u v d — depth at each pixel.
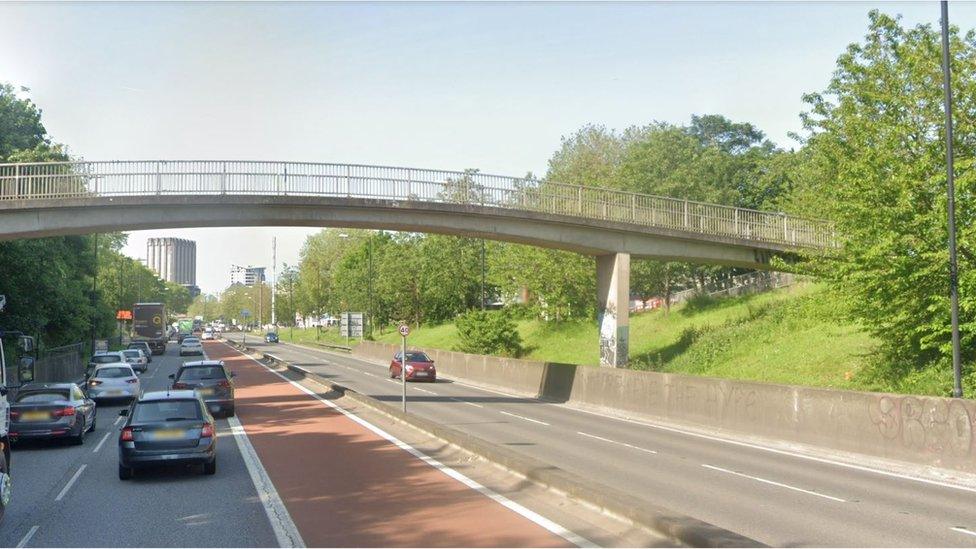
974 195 19.47
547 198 32.66
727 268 54.25
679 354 39.59
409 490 12.60
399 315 91.06
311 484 13.38
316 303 121.62
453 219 31.09
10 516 11.18
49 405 19.08
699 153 66.00
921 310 21.02
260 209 29.05
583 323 57.75
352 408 27.80
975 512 11.29
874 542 9.39
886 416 16.45
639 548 8.62
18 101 45.50
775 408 19.73
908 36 22.19
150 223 28.02
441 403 31.36
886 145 21.23
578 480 11.09
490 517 10.45
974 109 20.56
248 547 9.16
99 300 71.88
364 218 29.95
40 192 26.59
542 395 34.53
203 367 25.56
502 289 65.56
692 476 14.47
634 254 34.53
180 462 14.12
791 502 11.98
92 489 13.42
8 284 40.50
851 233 22.48
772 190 60.50
